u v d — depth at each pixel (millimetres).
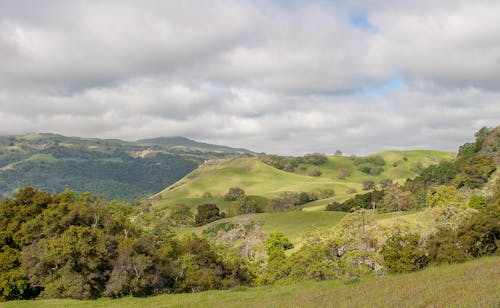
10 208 46500
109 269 41531
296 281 55938
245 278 61094
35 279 40125
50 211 44312
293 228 110500
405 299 20359
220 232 118188
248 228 117875
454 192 88812
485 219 45156
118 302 32844
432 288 21953
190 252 56375
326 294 24969
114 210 60969
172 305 27953
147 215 64375
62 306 31438
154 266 43188
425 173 157375
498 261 30781
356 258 55594
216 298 30344
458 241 46281
